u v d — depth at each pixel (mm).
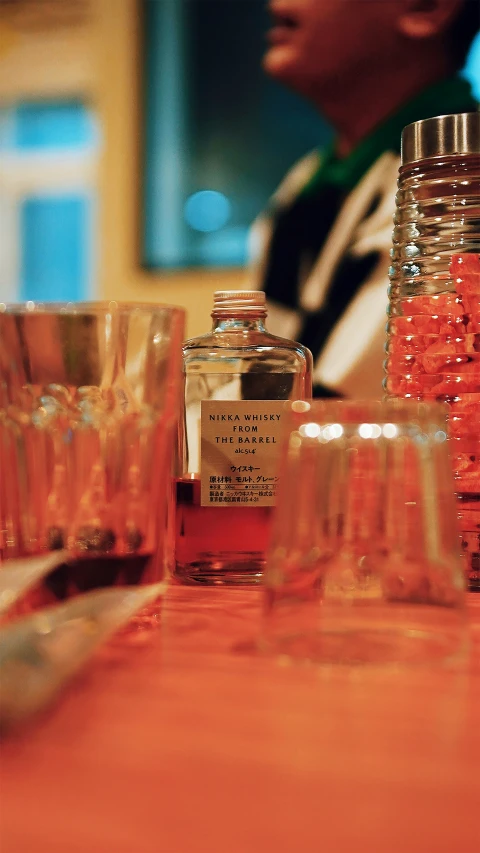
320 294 1463
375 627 572
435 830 371
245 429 733
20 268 3971
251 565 735
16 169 3918
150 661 561
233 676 542
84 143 3846
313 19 1671
